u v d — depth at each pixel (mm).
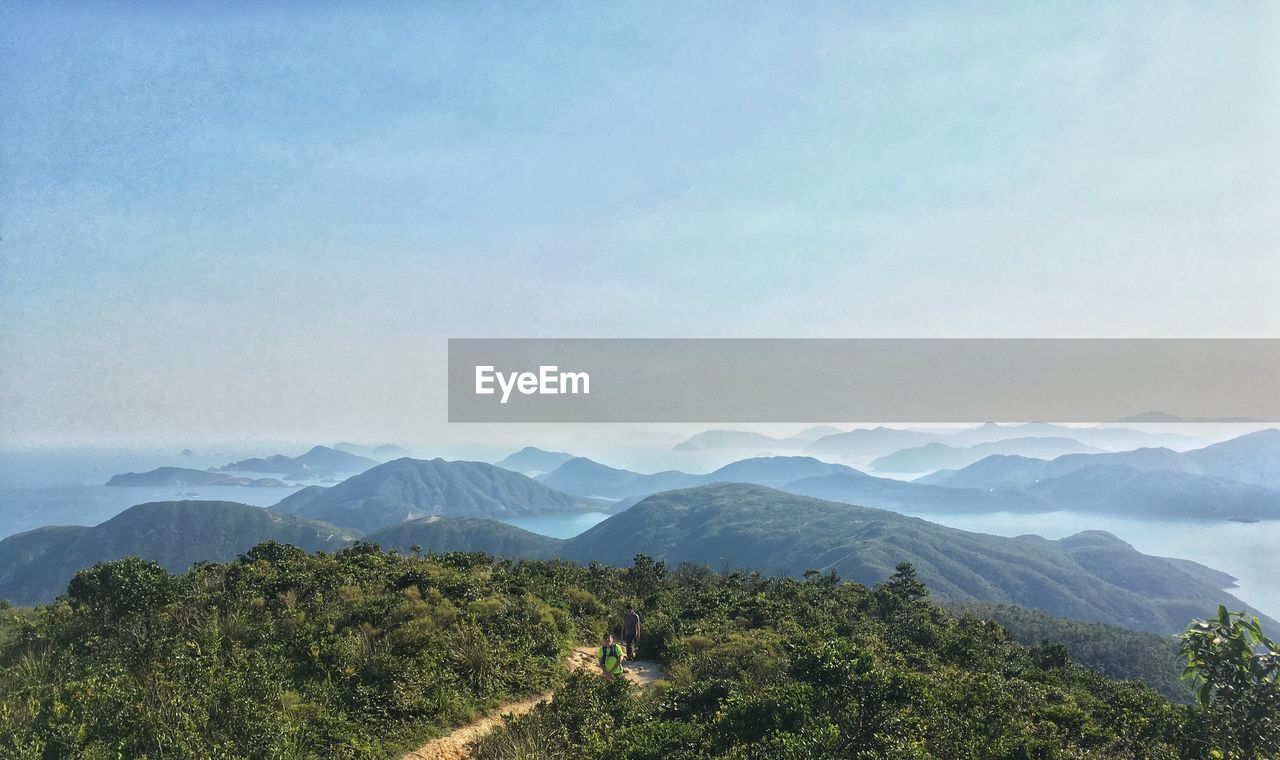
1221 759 9922
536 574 30500
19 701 9461
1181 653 10820
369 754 9969
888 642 27109
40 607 16078
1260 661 10125
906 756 9297
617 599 27625
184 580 16469
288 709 10547
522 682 14156
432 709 11867
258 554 22438
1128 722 12516
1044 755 10258
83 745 8594
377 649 13359
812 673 11000
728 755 9273
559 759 10250
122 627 13203
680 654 18906
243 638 13594
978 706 12258
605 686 13250
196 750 8742
